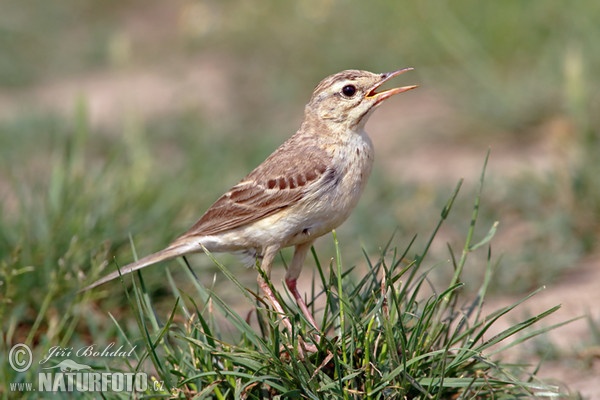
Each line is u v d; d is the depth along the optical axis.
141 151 15.54
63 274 11.36
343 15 25.75
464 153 19.12
